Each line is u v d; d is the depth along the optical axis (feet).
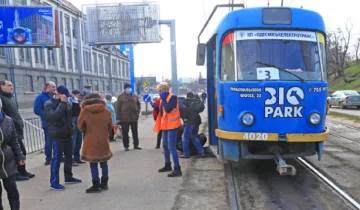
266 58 17.21
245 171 20.33
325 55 17.97
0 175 12.23
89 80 158.20
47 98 23.27
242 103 16.55
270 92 16.28
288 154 17.30
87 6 49.67
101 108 17.03
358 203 14.48
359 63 187.42
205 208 14.29
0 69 94.79
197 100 25.29
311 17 17.90
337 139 31.78
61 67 132.26
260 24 17.49
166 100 19.38
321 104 16.63
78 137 23.85
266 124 16.29
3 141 12.32
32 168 22.52
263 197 15.61
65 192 17.02
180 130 26.89
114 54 195.93
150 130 43.06
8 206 15.19
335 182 17.65
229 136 16.96
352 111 69.00
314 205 14.46
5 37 48.96
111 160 24.50
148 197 15.89
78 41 146.82
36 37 50.01
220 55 18.51
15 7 48.83
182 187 17.34
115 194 16.49
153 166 22.34
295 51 17.35
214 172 20.25
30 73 109.40
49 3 120.37
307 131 16.34
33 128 30.04
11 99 19.40
